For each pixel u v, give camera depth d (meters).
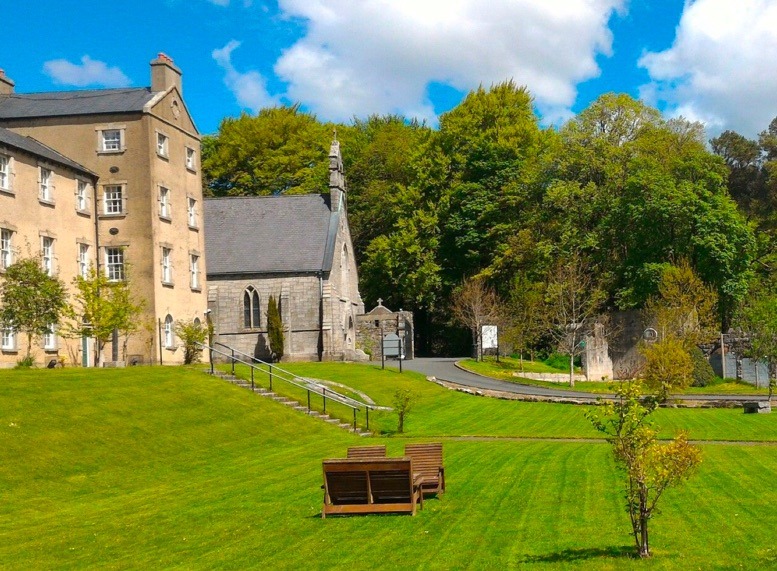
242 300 69.88
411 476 18.97
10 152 42.56
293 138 94.00
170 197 53.69
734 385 61.19
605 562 14.65
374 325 76.25
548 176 78.38
